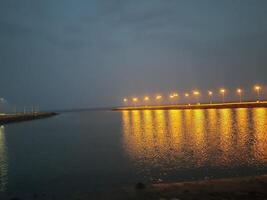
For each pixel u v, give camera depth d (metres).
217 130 50.56
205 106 145.38
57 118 149.12
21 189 19.88
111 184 19.67
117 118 115.50
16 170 27.11
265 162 23.61
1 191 19.64
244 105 126.50
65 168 26.53
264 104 118.75
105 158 30.34
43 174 24.53
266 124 55.28
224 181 15.44
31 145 47.44
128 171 23.44
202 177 20.14
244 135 42.00
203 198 12.57
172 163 25.39
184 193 13.55
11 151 41.38
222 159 25.78
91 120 114.62
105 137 51.38
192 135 45.88
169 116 103.44
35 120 136.88
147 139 44.47
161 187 15.00
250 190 13.27
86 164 27.72
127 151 34.12
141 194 13.96
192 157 27.66
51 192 18.27
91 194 15.20
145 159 28.14
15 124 111.62
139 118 104.00
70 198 15.01
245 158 25.62
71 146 42.75
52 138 56.28
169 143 38.59
